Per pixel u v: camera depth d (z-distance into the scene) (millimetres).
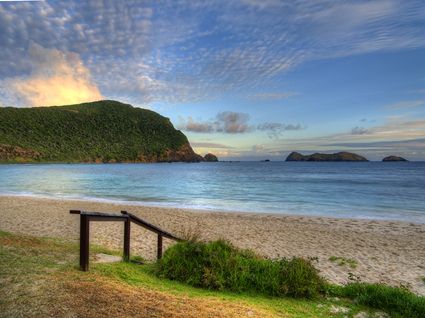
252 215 22953
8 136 181250
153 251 12188
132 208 25078
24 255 7273
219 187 46812
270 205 29234
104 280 5836
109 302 4816
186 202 30359
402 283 9945
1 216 20094
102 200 30484
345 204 30312
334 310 6055
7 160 163000
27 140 188125
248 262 7230
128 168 129375
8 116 198625
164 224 19078
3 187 43719
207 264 7043
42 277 5613
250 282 6727
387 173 96688
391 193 40156
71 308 4516
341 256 12977
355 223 20391
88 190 40469
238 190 42656
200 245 7508
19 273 5762
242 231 17562
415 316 6008
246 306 5551
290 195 37531
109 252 9219
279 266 7207
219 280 6605
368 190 43688
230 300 5855
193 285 6648
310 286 6715
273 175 82688
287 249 13977
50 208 24094
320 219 21719
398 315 5980
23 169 109188
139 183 52719
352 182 58406
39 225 17219
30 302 4609
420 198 35125
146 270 7309
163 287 6117
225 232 17234
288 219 21562
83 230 6328
